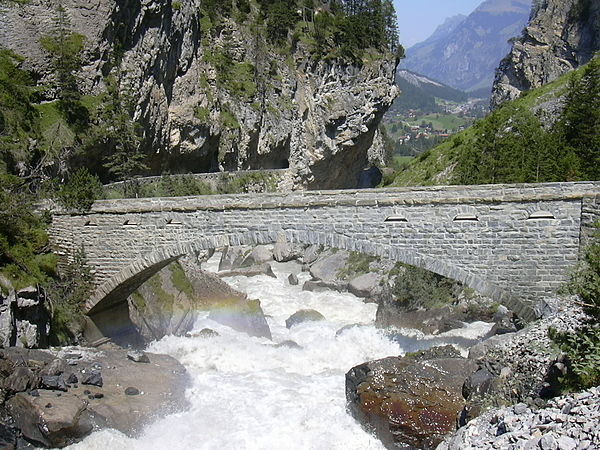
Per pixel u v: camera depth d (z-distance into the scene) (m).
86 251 38.25
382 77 128.25
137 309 42.56
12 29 61.66
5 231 34.78
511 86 147.00
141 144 78.38
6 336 29.42
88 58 67.56
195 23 95.62
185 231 36.19
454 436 20.08
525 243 31.05
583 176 53.84
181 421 28.28
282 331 44.47
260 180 103.56
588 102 60.50
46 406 25.33
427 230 32.28
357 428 27.47
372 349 38.94
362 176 150.50
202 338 40.94
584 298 25.55
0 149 47.66
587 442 14.70
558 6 138.88
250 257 71.44
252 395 31.33
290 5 131.00
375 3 138.62
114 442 25.45
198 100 94.25
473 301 44.41
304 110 121.25
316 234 33.91
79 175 49.41
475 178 62.19
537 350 25.09
